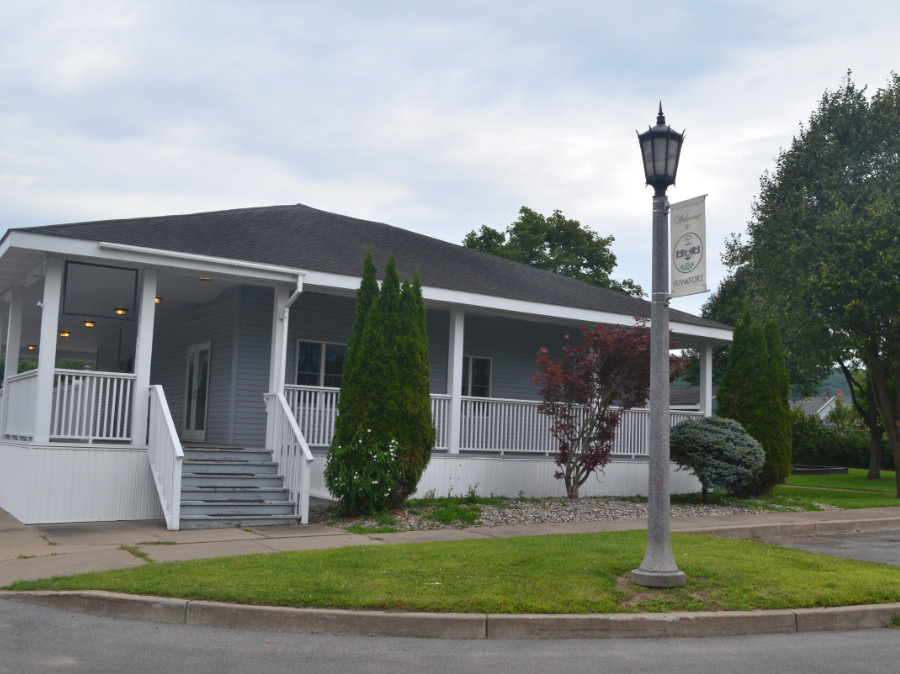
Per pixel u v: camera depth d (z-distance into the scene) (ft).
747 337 55.31
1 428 46.98
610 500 48.21
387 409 39.01
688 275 23.89
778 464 53.47
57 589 22.49
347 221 62.13
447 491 47.16
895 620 22.84
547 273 67.72
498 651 19.13
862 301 69.92
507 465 49.88
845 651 19.74
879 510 50.80
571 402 46.21
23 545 30.32
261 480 39.75
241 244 44.39
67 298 51.29
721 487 51.83
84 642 18.76
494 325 60.29
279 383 42.93
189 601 21.02
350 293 46.65
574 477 47.16
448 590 22.43
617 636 20.79
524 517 40.14
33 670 16.60
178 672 16.74
